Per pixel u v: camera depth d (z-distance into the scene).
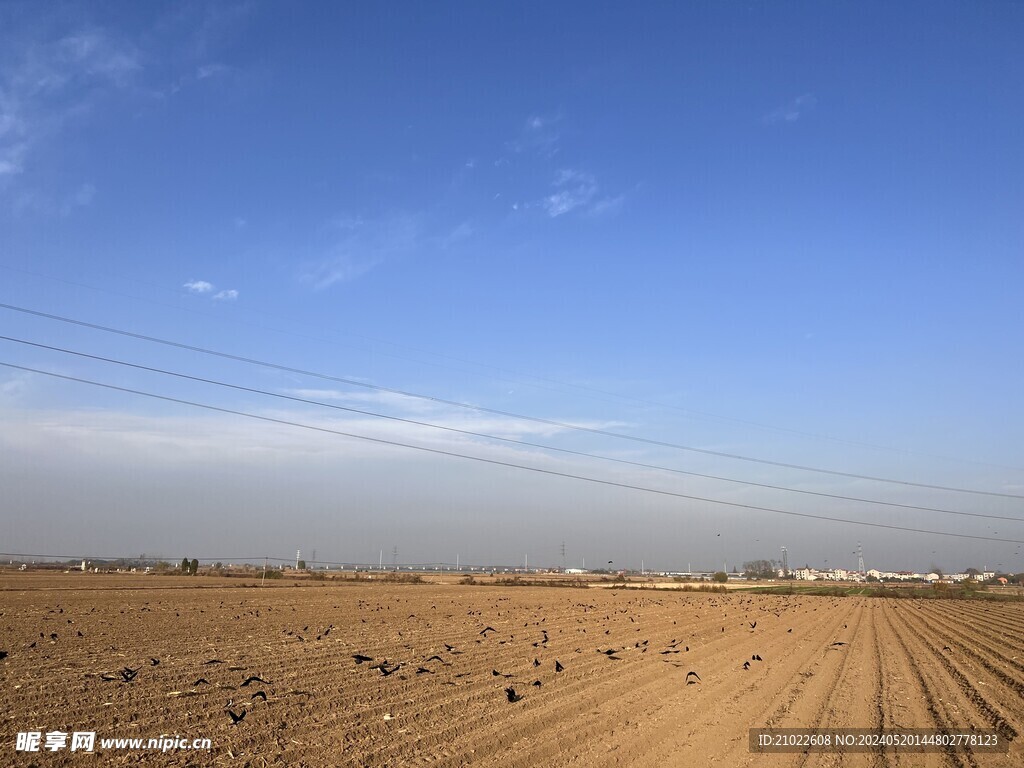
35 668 20.00
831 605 70.44
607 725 14.80
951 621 49.75
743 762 12.41
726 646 30.14
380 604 53.69
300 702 16.19
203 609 43.84
